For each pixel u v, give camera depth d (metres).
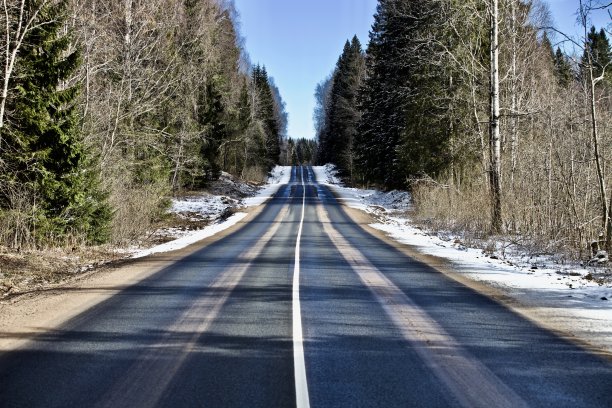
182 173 37.06
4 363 4.88
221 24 46.72
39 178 13.16
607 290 8.27
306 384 4.36
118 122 21.66
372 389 4.26
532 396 4.12
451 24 19.84
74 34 17.16
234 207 33.78
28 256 11.55
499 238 16.44
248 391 4.21
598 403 3.99
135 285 8.86
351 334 5.89
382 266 11.14
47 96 13.26
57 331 5.98
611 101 20.09
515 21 21.50
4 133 12.46
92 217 15.57
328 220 26.16
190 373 4.62
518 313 6.88
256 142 68.88
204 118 42.28
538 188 17.06
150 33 25.91
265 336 5.80
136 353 5.20
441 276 9.87
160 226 24.06
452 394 4.16
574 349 5.34
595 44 15.40
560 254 13.05
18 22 12.56
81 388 4.28
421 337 5.78
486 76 22.02
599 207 15.05
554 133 17.59
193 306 7.26
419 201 28.17
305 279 9.47
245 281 9.26
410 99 33.53
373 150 44.03
